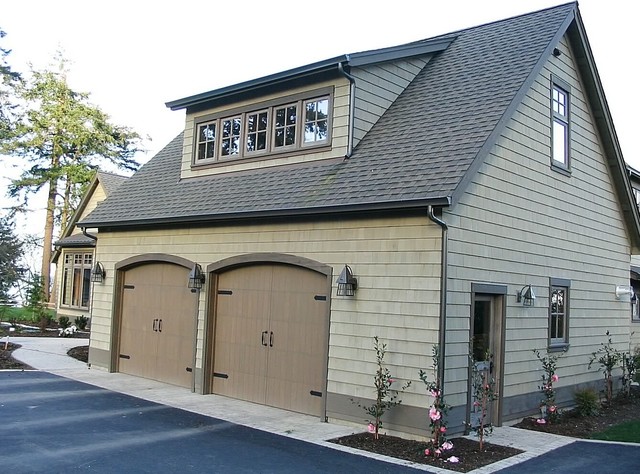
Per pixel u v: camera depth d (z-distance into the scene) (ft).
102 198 80.38
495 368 30.22
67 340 61.67
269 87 37.73
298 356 32.32
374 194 27.89
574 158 38.14
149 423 28.55
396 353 27.27
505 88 31.65
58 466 21.16
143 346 42.52
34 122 104.63
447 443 24.56
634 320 59.00
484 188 29.04
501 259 30.19
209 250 37.65
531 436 28.60
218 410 32.17
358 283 29.07
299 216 32.09
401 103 35.81
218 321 37.42
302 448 24.84
